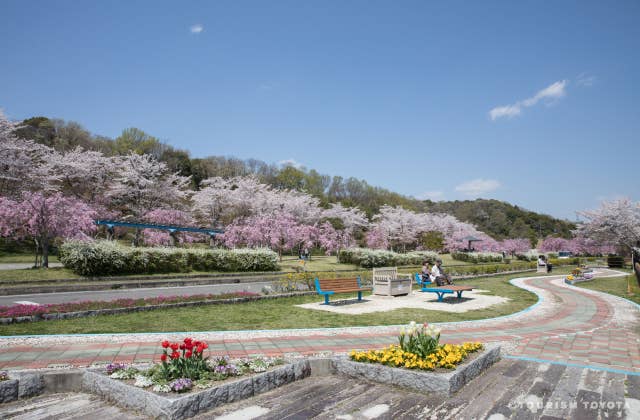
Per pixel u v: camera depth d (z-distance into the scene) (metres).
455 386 4.72
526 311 11.58
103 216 32.09
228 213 41.66
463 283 20.73
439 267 16.59
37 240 21.16
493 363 5.95
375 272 15.48
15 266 24.59
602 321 10.04
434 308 11.98
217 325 8.91
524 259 55.84
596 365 5.93
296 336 7.93
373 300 13.70
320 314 10.61
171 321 9.25
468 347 5.79
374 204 77.44
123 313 10.12
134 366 5.37
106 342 7.20
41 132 48.62
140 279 19.84
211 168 61.88
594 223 43.12
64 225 20.45
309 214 47.25
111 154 48.38
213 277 21.86
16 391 4.50
